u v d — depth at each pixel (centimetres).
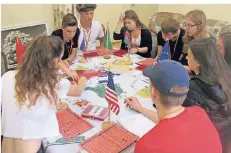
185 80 100
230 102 133
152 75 103
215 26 321
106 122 156
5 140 144
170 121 99
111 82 153
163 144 93
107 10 409
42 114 134
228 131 134
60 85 156
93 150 131
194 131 98
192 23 225
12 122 137
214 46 136
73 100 180
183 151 93
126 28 285
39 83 128
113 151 130
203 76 135
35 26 326
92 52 270
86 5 270
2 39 295
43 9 360
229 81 133
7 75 145
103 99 181
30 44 130
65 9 345
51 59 129
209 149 98
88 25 281
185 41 239
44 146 138
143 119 155
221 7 343
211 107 131
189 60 142
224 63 137
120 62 244
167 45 220
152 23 363
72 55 255
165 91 98
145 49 280
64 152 132
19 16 339
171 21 246
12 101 136
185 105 134
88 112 163
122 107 171
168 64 103
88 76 214
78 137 143
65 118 158
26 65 128
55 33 251
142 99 181
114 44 365
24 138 135
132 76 216
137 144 99
